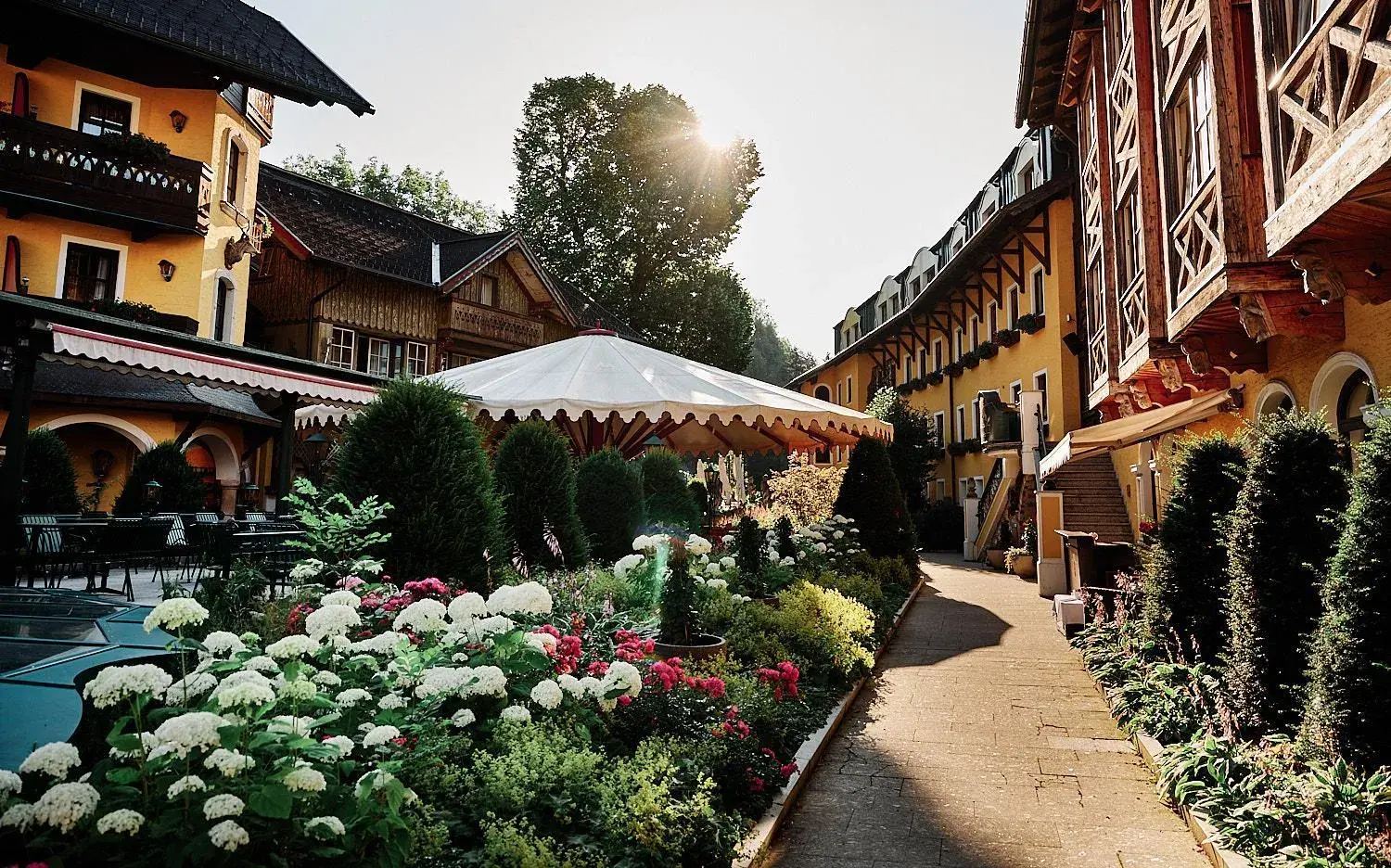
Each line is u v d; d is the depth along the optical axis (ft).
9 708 8.54
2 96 52.49
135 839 7.58
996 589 51.44
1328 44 16.10
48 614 12.68
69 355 27.14
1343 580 12.86
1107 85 37.65
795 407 36.99
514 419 35.73
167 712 8.64
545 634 13.74
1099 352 44.83
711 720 15.53
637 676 13.97
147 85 58.49
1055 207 66.13
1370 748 12.34
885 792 16.61
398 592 16.85
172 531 35.58
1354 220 16.62
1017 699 23.94
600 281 115.85
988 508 77.61
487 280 92.63
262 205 77.41
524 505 29.60
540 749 11.55
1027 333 72.33
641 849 10.78
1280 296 21.99
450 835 10.32
